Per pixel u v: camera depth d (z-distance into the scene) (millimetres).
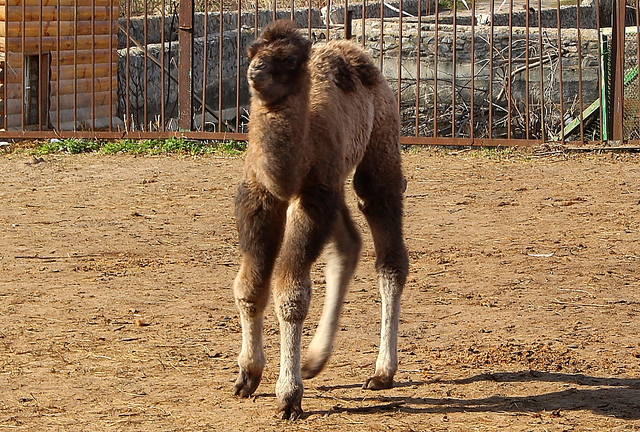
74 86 36969
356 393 14070
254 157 12453
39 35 36969
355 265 14141
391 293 14203
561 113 34750
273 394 14016
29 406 13461
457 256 22016
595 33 39094
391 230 14352
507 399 13844
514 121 39438
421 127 39844
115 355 15633
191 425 12781
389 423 12883
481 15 52062
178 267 21094
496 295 19125
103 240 23328
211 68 44344
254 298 13219
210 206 27000
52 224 24859
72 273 20516
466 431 12648
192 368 15102
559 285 19812
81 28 38719
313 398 13836
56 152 34781
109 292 19156
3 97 36781
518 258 21828
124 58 41219
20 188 29031
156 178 30578
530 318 17688
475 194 28234
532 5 59719
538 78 39438
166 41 47031
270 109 12133
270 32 12156
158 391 14109
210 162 33156
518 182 29797
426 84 39938
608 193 28250
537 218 25562
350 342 16391
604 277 20391
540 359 15523
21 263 21250
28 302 18453
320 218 12625
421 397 13922
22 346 15977
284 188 12305
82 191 28719
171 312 17953
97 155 34406
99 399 13766
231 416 13109
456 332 16906
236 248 22781
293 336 12836
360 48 14672
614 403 13711
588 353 15836
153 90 42625
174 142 35250
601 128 35250
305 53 12102
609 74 35281
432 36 39688
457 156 33750
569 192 28438
